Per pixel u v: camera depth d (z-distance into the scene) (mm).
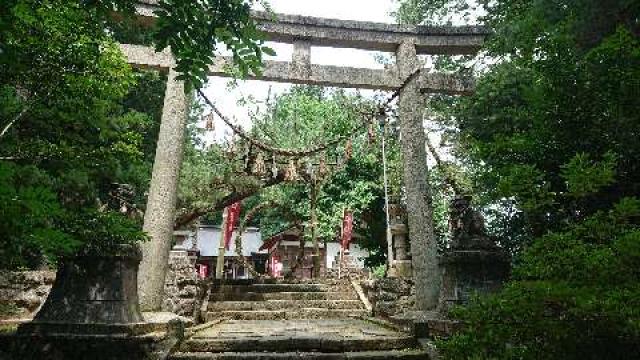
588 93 2979
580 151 3031
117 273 6035
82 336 5391
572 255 2424
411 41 10438
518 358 2469
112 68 5688
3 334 5461
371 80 10172
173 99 9055
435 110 11211
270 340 6355
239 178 13062
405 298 10188
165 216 8359
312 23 10078
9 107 5379
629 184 3062
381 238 18469
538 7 4312
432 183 13781
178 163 8766
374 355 5953
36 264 8547
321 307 12453
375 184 18594
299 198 20188
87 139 6359
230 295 12688
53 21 4656
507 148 3205
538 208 3094
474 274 7152
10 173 2373
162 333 6074
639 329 1926
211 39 3645
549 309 2365
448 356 2721
